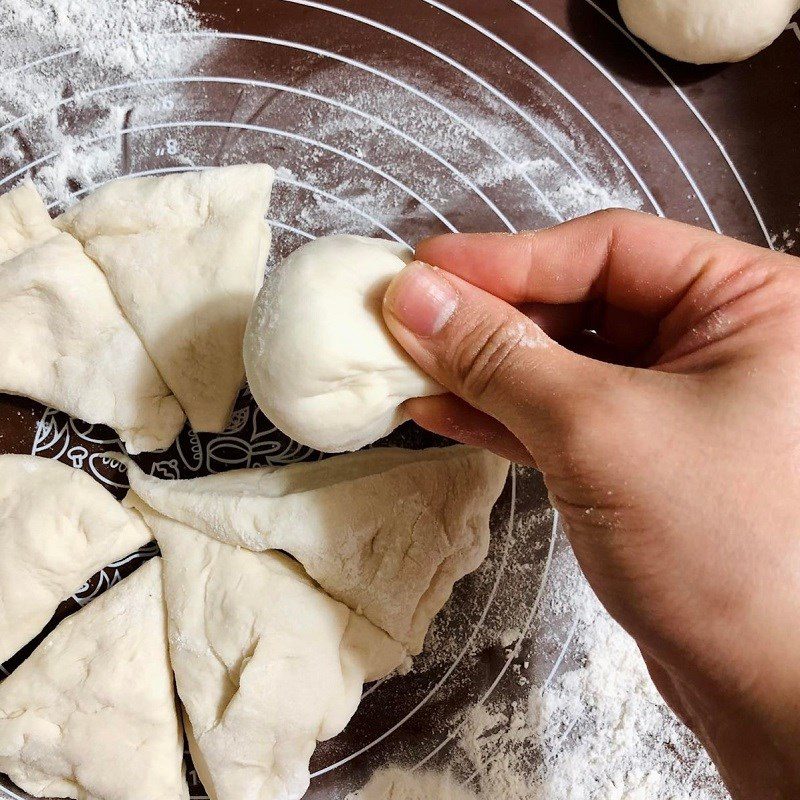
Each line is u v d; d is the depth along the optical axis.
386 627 0.30
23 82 0.32
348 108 0.33
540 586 0.33
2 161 0.32
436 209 0.33
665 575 0.24
